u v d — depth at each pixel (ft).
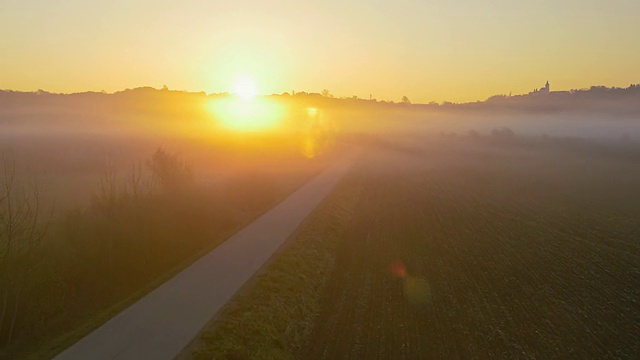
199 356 43.19
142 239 73.97
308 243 86.79
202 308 53.88
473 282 73.77
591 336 55.52
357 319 59.57
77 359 42.55
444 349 51.70
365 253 90.38
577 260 85.81
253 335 49.67
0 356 46.03
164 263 76.07
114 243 69.10
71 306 57.16
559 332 56.34
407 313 61.41
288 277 67.00
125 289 65.00
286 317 56.80
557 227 112.88
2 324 48.85
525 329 57.00
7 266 50.70
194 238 87.92
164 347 44.68
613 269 80.59
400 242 98.78
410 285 72.13
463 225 115.34
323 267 79.46
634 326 58.34
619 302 65.92
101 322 50.44
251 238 87.40
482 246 95.50
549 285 72.43
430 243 97.96
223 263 71.36
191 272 67.21
